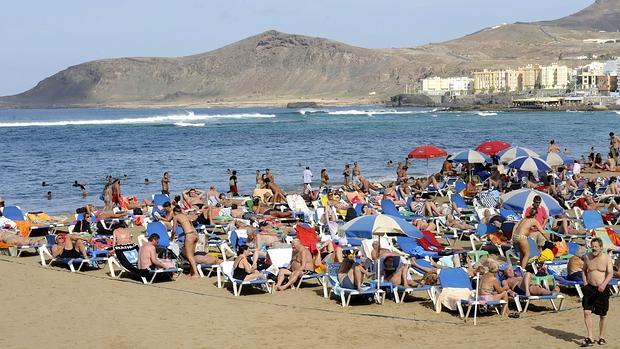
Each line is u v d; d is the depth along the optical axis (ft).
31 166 195.21
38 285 59.88
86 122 479.82
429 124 451.12
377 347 45.09
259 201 100.27
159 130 388.16
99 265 69.10
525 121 485.56
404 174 130.93
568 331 47.70
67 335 46.96
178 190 143.84
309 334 47.73
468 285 53.62
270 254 63.10
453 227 84.12
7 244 74.02
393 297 57.47
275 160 208.74
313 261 64.03
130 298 56.54
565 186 114.93
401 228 55.88
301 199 97.66
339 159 210.38
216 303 55.67
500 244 72.49
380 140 297.33
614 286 57.36
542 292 52.90
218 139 310.86
